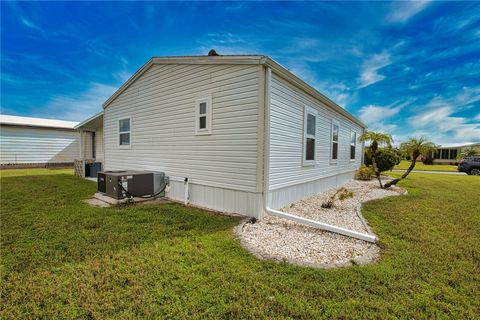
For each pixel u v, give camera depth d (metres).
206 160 5.41
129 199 5.72
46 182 9.00
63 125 17.14
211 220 4.41
